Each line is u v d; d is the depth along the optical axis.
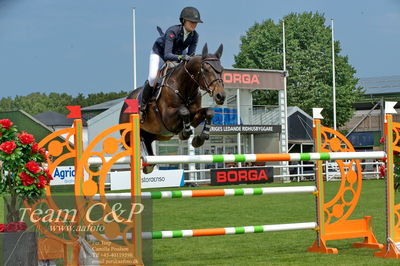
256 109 28.36
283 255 6.92
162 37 6.64
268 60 44.16
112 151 5.69
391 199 6.93
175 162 6.01
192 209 12.87
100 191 5.59
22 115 21.48
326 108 43.69
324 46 44.66
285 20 46.00
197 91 6.37
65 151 19.67
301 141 30.77
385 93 46.50
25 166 5.54
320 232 7.19
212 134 26.16
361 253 7.10
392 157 7.03
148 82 6.51
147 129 6.66
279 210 12.34
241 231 6.61
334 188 19.28
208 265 6.26
